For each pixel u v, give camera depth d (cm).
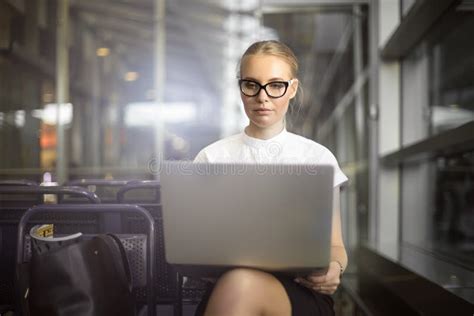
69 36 527
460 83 277
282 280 123
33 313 130
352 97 512
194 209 112
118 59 554
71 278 130
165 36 550
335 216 136
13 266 188
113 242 140
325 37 522
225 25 523
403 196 391
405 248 351
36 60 488
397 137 398
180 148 550
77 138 532
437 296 208
